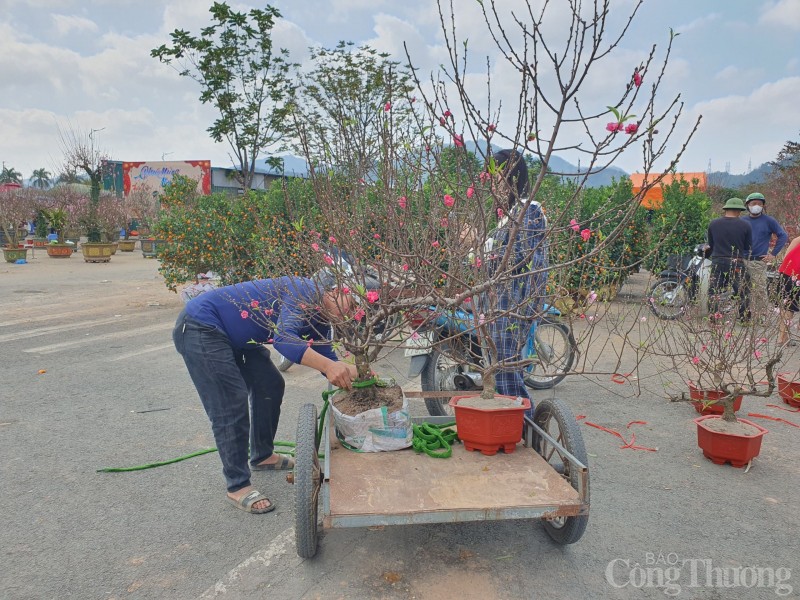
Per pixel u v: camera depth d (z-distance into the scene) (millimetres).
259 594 2953
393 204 3355
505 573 3115
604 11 2402
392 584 3021
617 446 4883
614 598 2920
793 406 5867
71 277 17125
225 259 10719
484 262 3408
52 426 5230
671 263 10836
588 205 10945
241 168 17406
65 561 3223
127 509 3793
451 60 2668
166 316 10914
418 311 3564
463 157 3074
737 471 4391
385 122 3361
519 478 3084
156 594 2951
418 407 5906
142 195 31000
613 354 7809
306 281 3629
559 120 2594
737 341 5184
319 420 3867
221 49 16078
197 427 5234
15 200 26453
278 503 3877
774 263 9094
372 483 3006
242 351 3975
